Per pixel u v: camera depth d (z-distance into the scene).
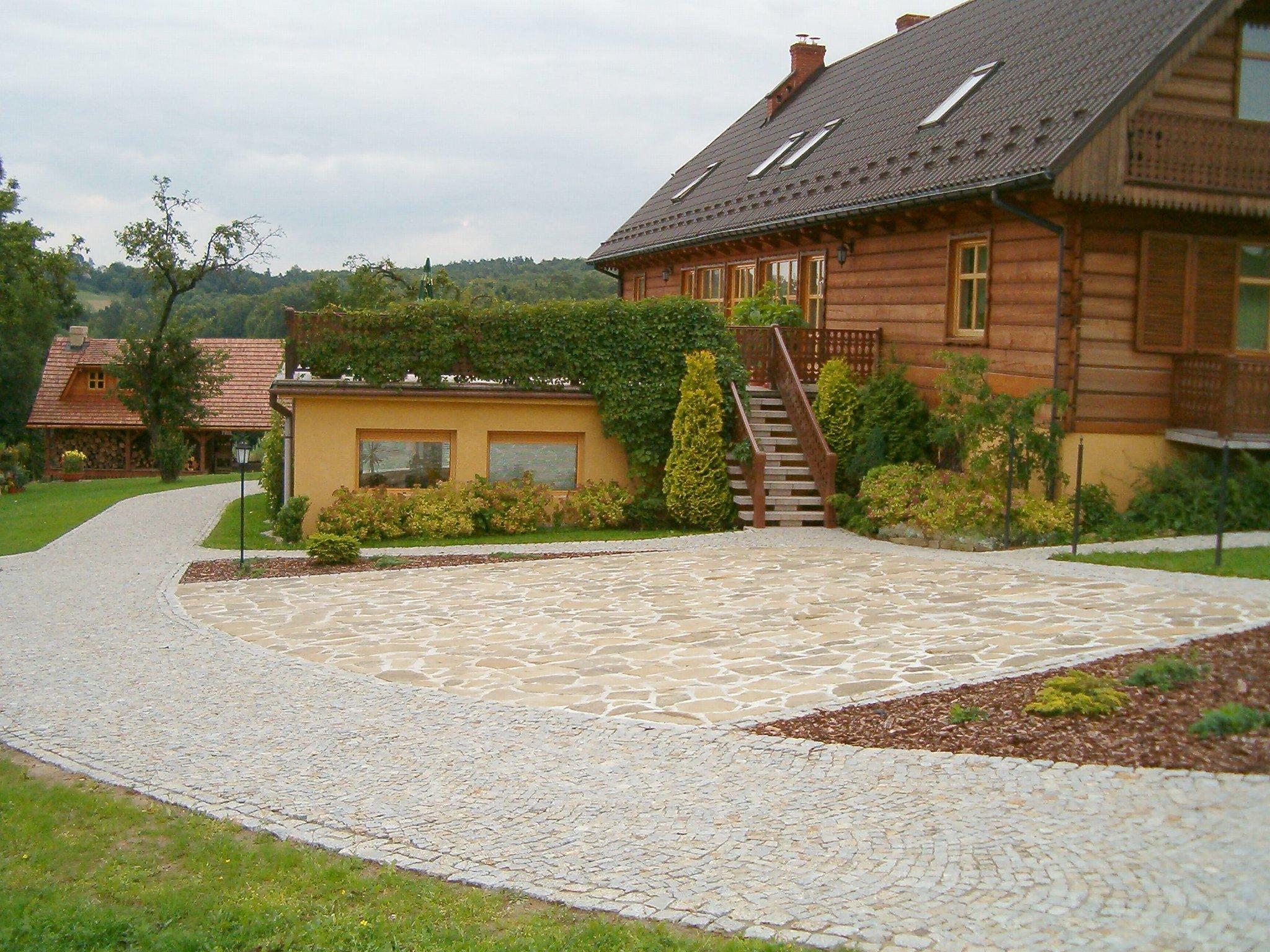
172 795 6.90
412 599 13.01
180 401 40.34
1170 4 16.34
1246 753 6.56
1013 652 9.28
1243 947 4.61
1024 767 6.66
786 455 19.23
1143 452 16.25
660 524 19.30
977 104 18.97
